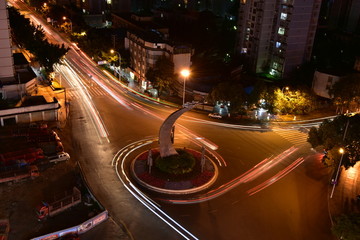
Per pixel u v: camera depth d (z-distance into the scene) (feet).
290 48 379.76
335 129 199.00
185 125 263.70
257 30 397.60
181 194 181.37
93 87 333.42
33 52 325.83
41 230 150.82
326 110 310.45
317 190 191.93
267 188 191.31
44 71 343.46
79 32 459.73
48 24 542.16
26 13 593.01
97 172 196.85
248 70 420.77
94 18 569.64
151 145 229.66
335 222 166.50
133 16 487.61
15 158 195.11
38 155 202.49
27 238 145.89
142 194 180.14
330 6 517.55
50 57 317.01
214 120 276.82
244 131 259.80
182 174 195.00
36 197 171.94
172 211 169.37
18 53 344.69
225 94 268.62
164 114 282.56
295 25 371.35
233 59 435.53
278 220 167.43
